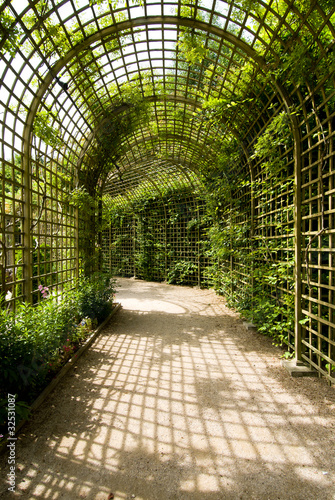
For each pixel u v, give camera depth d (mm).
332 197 2428
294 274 2971
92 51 3357
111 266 11219
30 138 2816
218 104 3930
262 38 2889
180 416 2115
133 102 4453
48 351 2416
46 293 3086
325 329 2861
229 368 2941
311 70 2383
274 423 2025
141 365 3021
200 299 6699
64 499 1404
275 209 3605
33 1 2279
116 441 1834
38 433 1906
